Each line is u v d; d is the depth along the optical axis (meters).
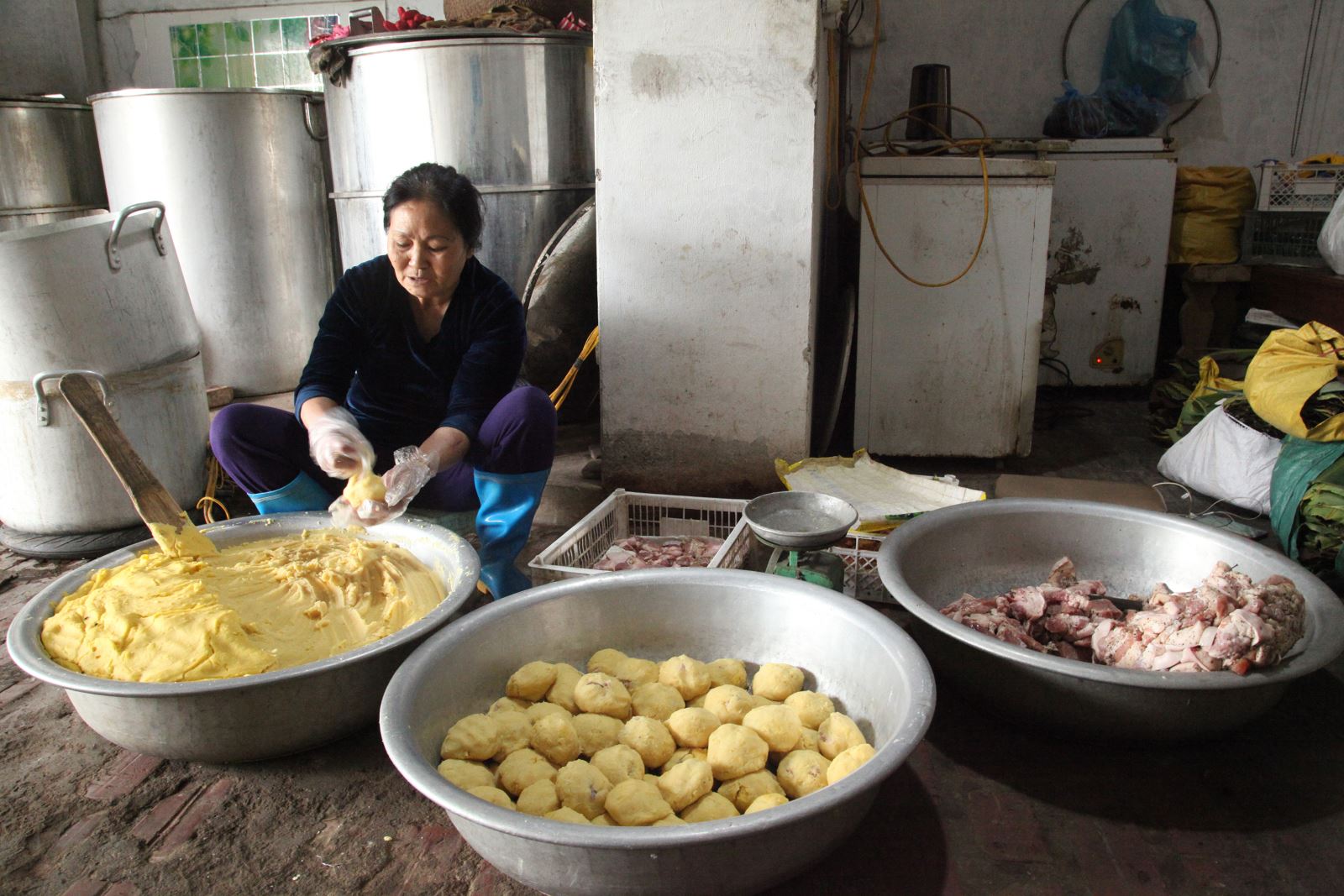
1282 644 1.58
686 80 2.78
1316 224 4.34
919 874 1.44
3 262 2.46
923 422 3.71
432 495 2.36
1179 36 4.56
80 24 4.89
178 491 2.93
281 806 1.62
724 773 1.50
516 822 1.16
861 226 3.54
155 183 3.80
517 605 1.75
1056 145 4.44
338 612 1.88
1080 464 3.72
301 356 4.22
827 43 3.73
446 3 3.71
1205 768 1.70
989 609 1.95
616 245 2.95
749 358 2.98
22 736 1.86
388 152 3.40
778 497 2.13
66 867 1.49
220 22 4.89
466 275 2.23
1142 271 4.56
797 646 1.80
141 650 1.67
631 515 2.87
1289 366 2.87
